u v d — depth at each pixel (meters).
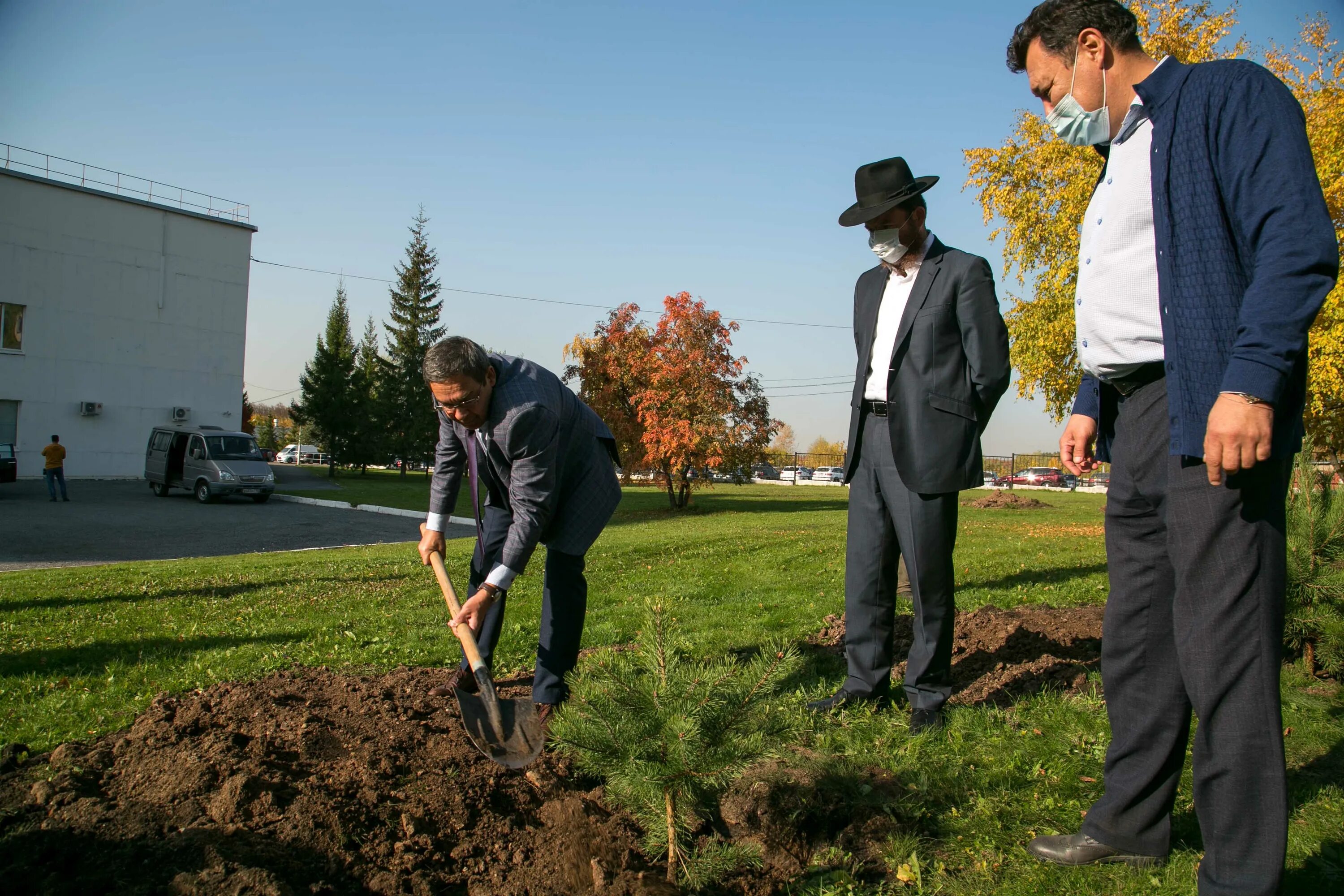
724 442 22.94
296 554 12.61
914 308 3.22
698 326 22.86
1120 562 2.27
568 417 3.19
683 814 2.18
